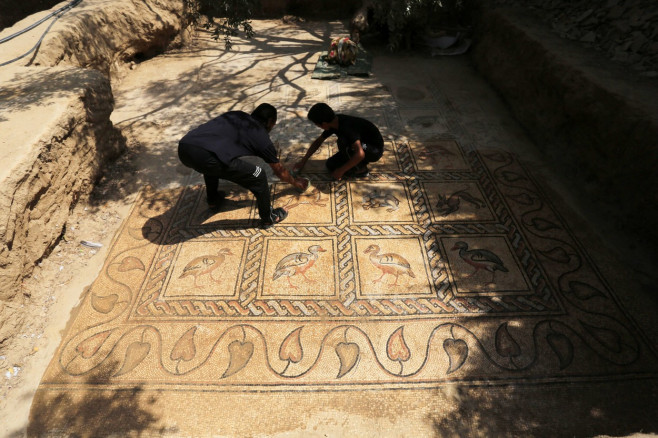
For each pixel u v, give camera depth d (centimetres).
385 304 283
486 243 327
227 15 486
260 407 231
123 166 415
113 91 554
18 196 274
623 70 385
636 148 316
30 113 326
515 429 220
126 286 299
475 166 411
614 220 335
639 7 430
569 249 319
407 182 393
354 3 780
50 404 233
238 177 303
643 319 269
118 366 250
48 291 294
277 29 755
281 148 441
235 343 261
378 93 546
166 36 654
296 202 371
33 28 479
